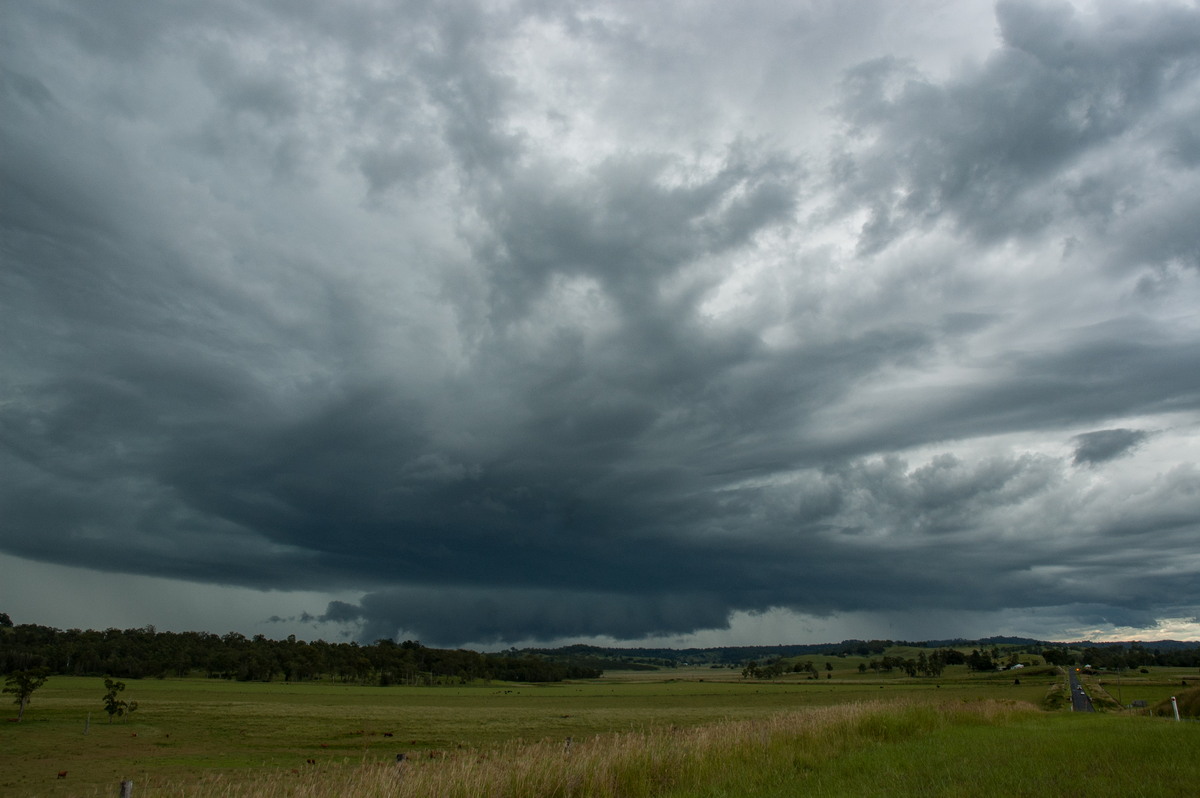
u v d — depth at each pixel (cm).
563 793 1215
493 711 9231
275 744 5484
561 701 12006
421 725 7056
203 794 1256
